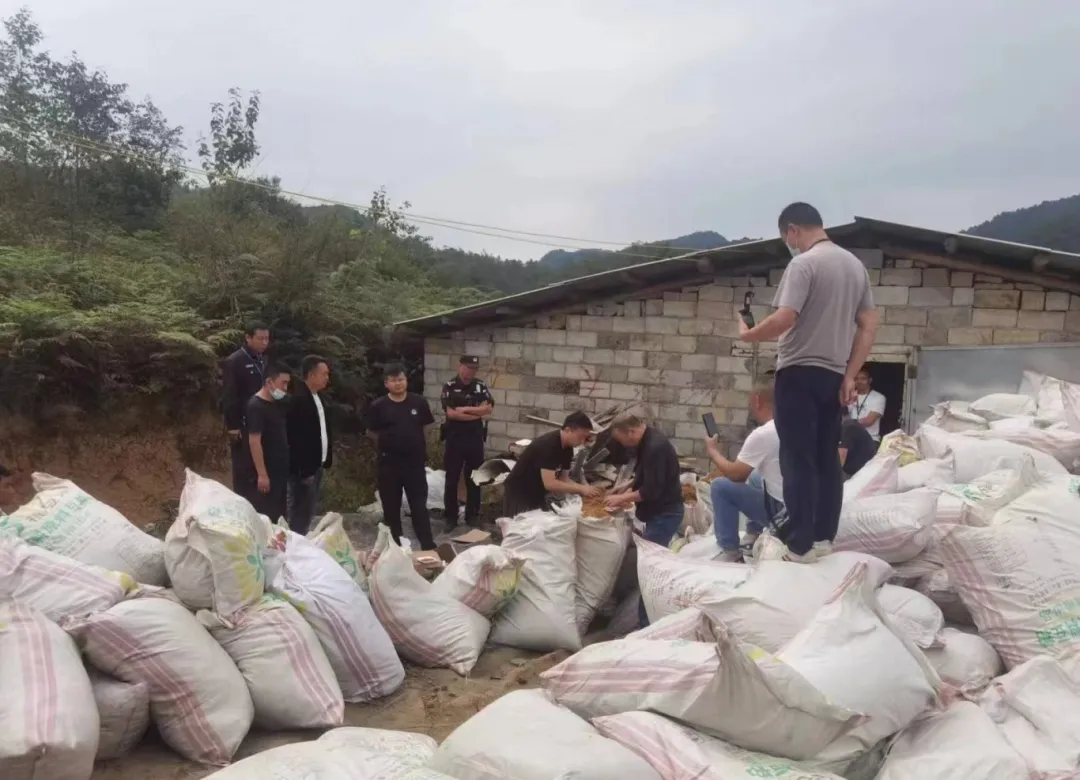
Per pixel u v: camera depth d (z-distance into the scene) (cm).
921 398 841
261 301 964
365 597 411
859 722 242
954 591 370
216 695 327
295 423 634
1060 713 259
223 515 372
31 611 301
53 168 1198
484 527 816
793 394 363
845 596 292
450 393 820
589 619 507
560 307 984
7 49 1462
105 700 310
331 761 233
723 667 244
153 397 815
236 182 1209
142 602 330
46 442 734
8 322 715
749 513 479
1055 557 328
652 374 954
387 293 1195
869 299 373
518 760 224
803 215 377
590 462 727
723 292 916
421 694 409
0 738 254
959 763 240
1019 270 795
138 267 977
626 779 224
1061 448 528
